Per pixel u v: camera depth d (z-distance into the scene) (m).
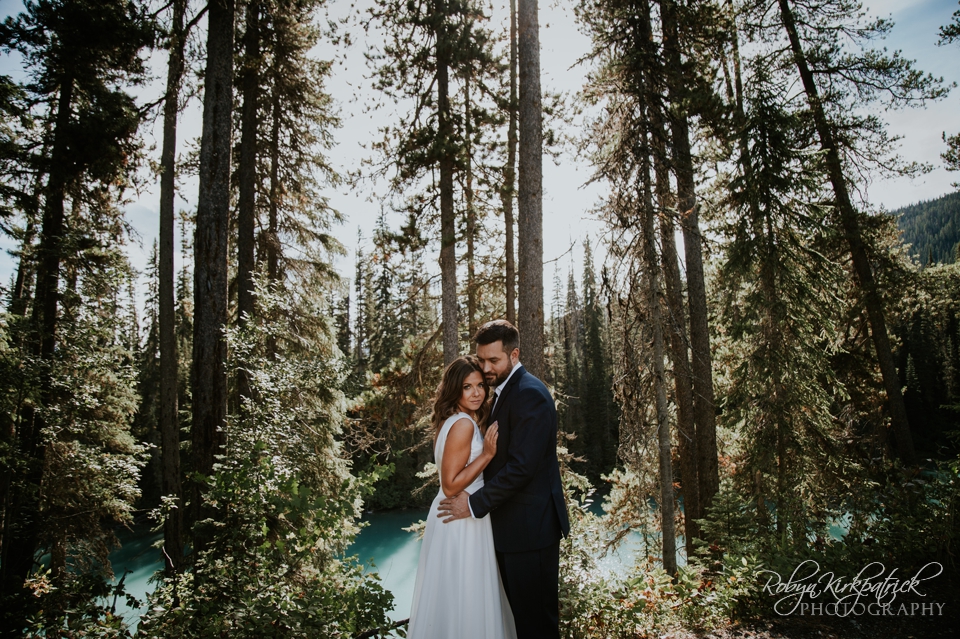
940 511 4.86
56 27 7.99
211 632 3.53
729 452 12.11
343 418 11.76
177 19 7.86
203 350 7.08
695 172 9.30
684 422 9.74
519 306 6.78
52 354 8.27
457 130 10.68
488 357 3.20
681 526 10.78
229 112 7.56
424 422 12.06
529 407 2.94
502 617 2.97
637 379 8.72
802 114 11.00
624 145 8.38
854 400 12.63
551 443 3.06
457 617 2.86
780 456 9.64
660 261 9.02
